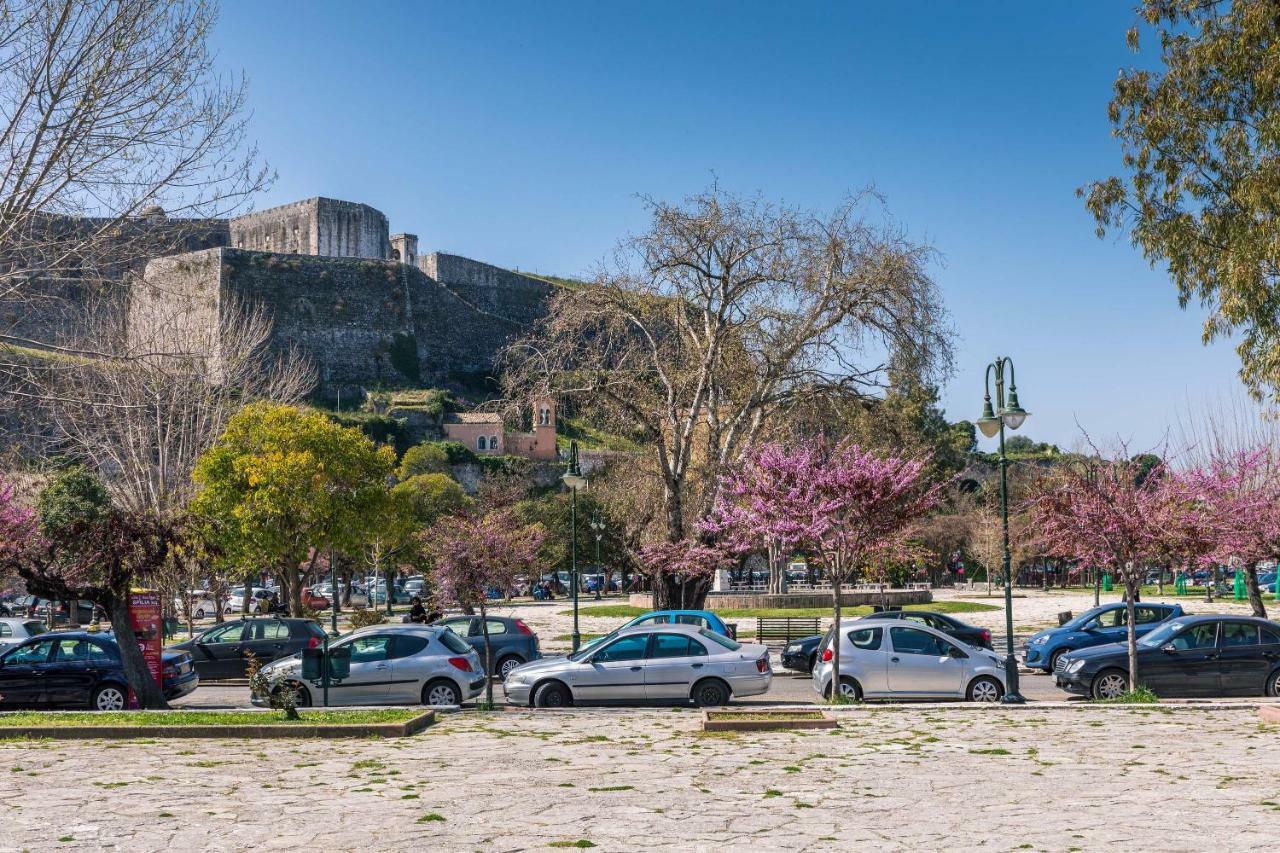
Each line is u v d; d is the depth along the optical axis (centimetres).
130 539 2177
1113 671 2153
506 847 960
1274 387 2909
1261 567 7712
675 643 2109
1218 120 2959
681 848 951
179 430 4475
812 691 2472
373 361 16325
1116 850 923
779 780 1280
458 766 1396
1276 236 2706
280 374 6988
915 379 3619
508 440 15412
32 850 962
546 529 8131
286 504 4491
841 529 2158
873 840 973
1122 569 2139
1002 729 1694
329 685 2145
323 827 1047
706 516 3631
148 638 2311
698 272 3706
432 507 9425
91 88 1852
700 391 3753
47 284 2144
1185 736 1599
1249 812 1071
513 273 19338
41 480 3875
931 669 2106
